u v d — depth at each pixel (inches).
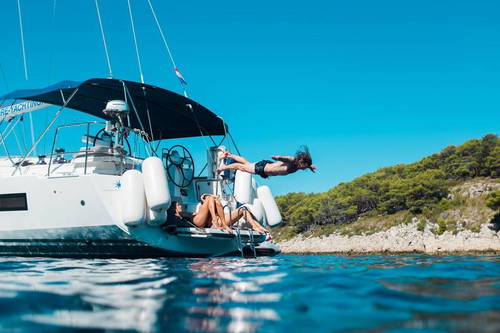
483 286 138.0
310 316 97.2
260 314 100.9
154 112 418.6
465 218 2491.4
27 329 90.0
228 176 408.2
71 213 300.8
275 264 237.1
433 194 2765.7
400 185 2854.3
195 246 332.8
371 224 2851.9
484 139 2920.8
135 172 296.2
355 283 147.9
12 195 319.6
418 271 184.5
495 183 2603.3
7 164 369.1
